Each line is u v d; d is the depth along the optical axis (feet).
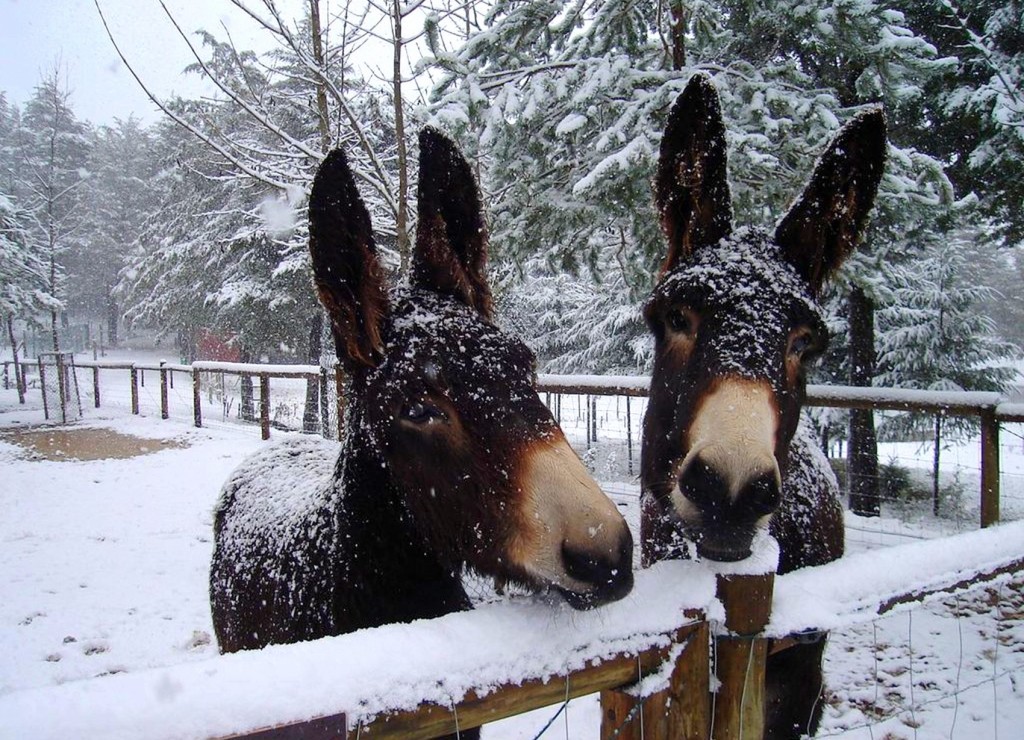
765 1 17.72
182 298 67.87
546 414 5.41
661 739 4.41
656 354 7.44
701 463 5.09
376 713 3.24
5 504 27.32
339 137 17.19
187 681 2.86
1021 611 15.33
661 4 17.42
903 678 12.85
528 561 4.77
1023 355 59.52
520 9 18.71
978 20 26.45
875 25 16.65
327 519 6.94
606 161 16.63
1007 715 11.31
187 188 71.05
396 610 6.32
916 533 20.24
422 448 5.33
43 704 2.57
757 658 4.59
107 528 24.13
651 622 4.29
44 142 103.55
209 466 34.19
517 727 11.62
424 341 5.49
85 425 50.34
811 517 7.94
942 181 17.94
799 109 17.04
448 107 17.10
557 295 67.51
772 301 6.17
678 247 7.84
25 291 69.62
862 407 18.21
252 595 7.90
